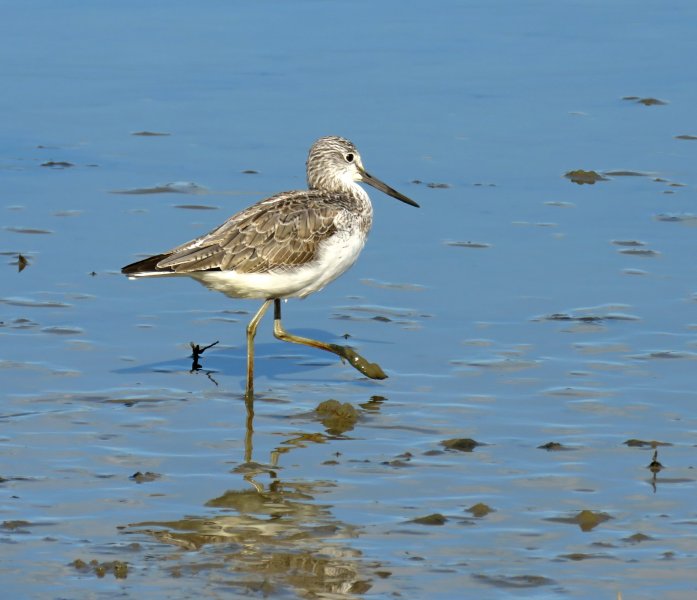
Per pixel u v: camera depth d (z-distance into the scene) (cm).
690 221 1814
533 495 1098
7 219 1816
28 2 2956
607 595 930
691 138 2183
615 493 1101
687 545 1008
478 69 2558
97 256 1689
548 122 2264
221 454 1186
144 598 920
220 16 2881
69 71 2522
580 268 1656
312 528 1037
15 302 1538
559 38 2767
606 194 1930
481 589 939
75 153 2114
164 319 1525
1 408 1267
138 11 2909
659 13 2953
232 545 1006
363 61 2595
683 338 1442
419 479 1132
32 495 1088
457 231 1797
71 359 1395
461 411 1280
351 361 1376
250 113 2305
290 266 1360
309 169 1510
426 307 1554
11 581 941
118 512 1062
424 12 2947
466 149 2133
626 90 2438
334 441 1218
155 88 2434
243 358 1438
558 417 1261
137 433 1227
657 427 1234
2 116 2286
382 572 963
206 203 1891
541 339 1450
